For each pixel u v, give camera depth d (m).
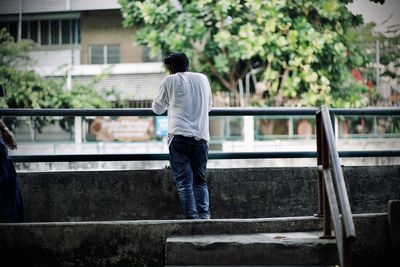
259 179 6.06
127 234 4.58
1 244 4.59
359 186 6.17
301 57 16.61
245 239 4.39
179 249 4.33
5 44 20.58
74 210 5.99
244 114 5.95
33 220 5.99
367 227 4.58
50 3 21.98
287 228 4.72
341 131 19.48
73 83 21.30
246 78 18.69
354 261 4.55
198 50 18.23
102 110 5.90
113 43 22.03
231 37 17.02
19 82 19.83
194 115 5.36
